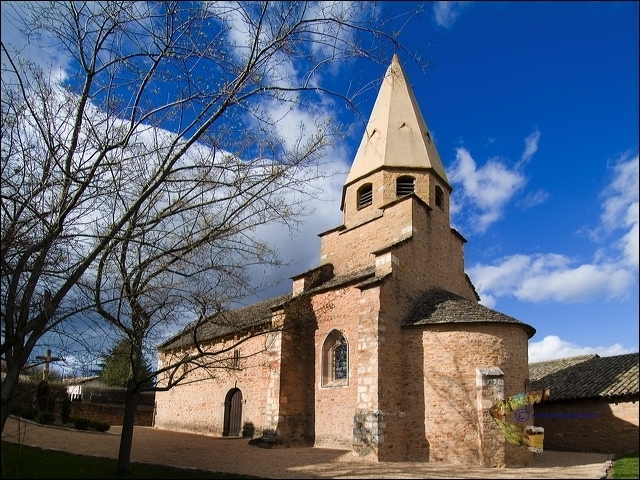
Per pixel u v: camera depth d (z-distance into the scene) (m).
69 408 24.92
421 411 18.64
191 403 29.47
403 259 21.52
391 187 25.05
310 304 23.14
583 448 22.61
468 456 17.45
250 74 13.28
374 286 19.72
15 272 11.34
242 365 25.89
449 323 19.12
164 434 26.16
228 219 13.77
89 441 19.62
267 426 21.16
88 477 12.59
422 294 22.23
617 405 22.14
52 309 11.69
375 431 17.61
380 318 19.09
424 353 19.25
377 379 18.23
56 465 13.83
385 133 26.22
